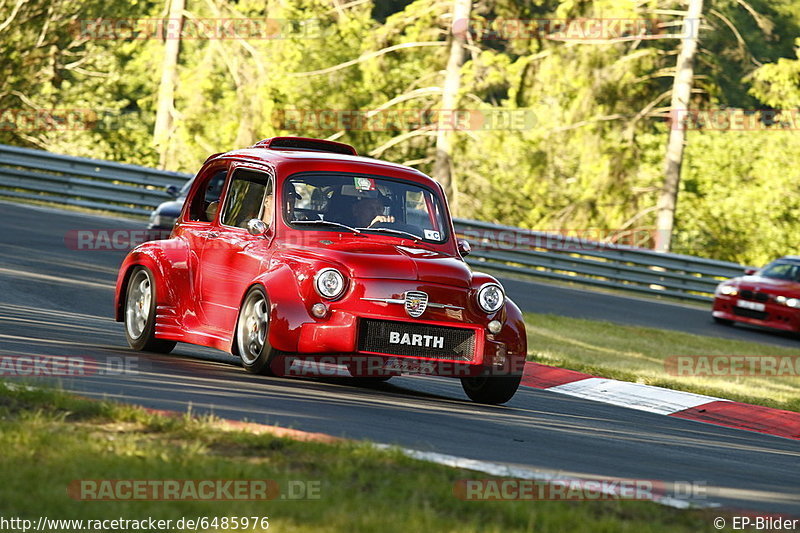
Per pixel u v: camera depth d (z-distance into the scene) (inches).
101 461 716.0
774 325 3176.7
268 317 1221.1
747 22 6515.8
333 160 1364.4
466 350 1242.0
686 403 1568.7
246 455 787.4
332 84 5260.8
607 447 1051.9
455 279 1246.3
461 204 5275.6
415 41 4820.4
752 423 1491.1
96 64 5841.5
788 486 959.6
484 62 4626.0
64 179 3567.9
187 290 1374.3
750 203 6235.2
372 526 623.2
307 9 5162.4
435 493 717.9
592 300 3417.8
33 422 799.1
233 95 5349.4
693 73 4896.7
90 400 905.5
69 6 5462.6
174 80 5265.8
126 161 5905.5
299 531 612.4
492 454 919.0
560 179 5634.8
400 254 1262.3
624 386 1654.8
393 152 5349.4
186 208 1451.8
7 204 3312.0
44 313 1715.1
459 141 4891.7
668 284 3927.2
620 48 4842.5
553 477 819.4
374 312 1203.2
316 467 768.3
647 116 5039.4
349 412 1059.3
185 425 848.3
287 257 1246.3
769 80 5019.7
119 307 1491.1
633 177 5162.4
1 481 655.1
